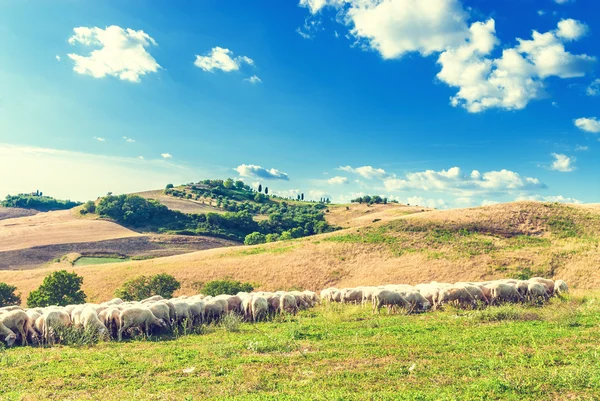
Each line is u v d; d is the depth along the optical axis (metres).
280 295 26.03
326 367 12.06
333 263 63.38
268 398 9.64
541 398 9.14
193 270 64.50
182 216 155.38
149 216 147.25
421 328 17.09
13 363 13.48
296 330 17.48
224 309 22.39
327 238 76.50
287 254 69.12
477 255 59.56
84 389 10.93
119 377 11.88
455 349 13.41
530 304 23.67
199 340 17.09
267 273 61.66
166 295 49.00
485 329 16.19
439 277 54.12
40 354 14.83
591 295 26.88
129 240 116.69
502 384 9.74
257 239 130.50
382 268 59.44
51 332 17.12
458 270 55.19
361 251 66.81
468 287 24.09
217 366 12.55
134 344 16.59
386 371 11.48
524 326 16.39
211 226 145.88
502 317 18.72
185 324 19.17
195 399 9.90
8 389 10.99
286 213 193.12
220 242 129.25
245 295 24.83
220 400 9.72
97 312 19.70
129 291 48.62
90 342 16.70
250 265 65.38
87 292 58.09
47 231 121.62
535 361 11.50
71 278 46.03
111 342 17.05
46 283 44.78
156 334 18.70
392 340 15.09
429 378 10.78
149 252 109.44
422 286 27.78
